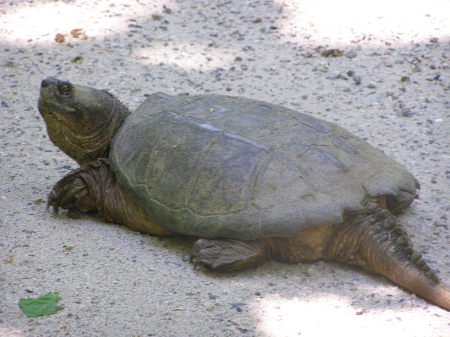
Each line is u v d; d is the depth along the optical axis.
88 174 10.39
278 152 9.09
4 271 8.93
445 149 12.83
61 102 10.50
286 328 7.77
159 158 9.69
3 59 17.30
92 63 17.16
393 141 13.23
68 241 9.80
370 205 8.76
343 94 15.52
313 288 8.65
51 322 7.93
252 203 8.73
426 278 8.09
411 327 7.70
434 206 10.77
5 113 14.70
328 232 8.91
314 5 21.08
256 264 9.02
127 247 9.69
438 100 14.92
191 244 9.84
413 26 19.14
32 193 11.34
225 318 7.99
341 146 9.47
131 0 21.50
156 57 17.61
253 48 18.27
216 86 16.03
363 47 18.03
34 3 21.11
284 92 15.71
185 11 20.95
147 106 10.88
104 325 7.87
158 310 8.16
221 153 9.23
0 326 7.82
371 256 8.65
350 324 7.81
